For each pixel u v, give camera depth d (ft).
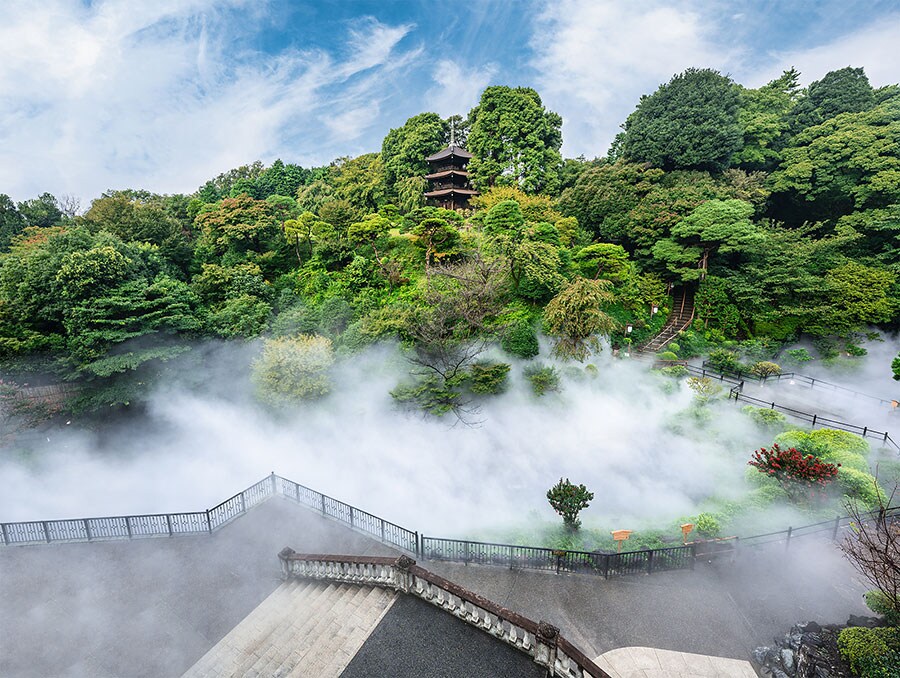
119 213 98.12
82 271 67.77
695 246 107.34
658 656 28.22
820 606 31.78
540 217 116.88
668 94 135.23
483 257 90.94
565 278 92.89
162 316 74.59
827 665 25.45
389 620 29.01
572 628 30.48
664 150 127.75
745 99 138.21
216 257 109.70
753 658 28.04
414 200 142.92
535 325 87.20
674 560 35.86
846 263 103.19
